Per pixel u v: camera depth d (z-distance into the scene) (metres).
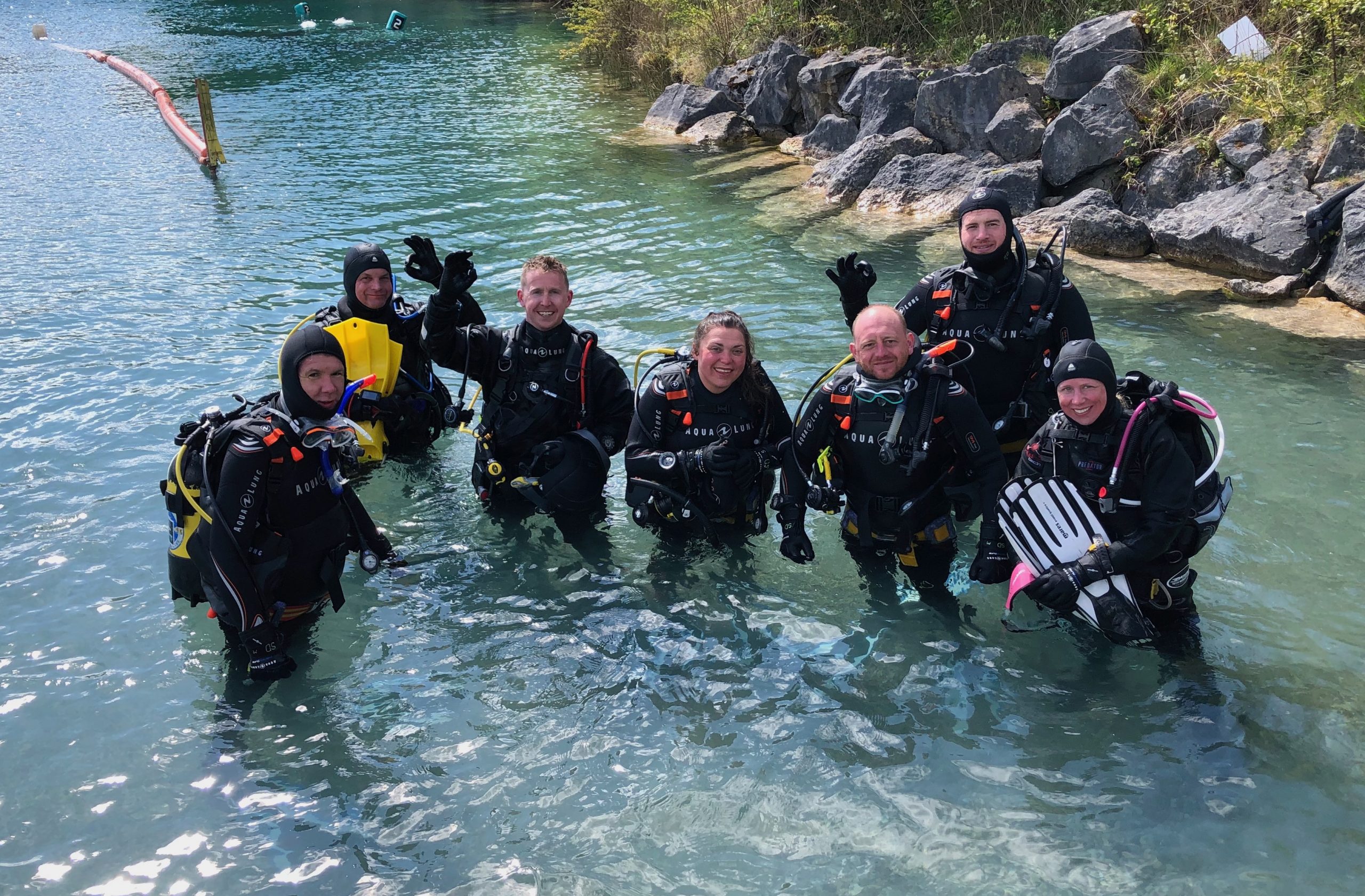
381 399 5.02
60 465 5.18
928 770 3.21
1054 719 3.41
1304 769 3.14
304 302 7.73
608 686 3.65
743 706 3.53
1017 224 8.94
